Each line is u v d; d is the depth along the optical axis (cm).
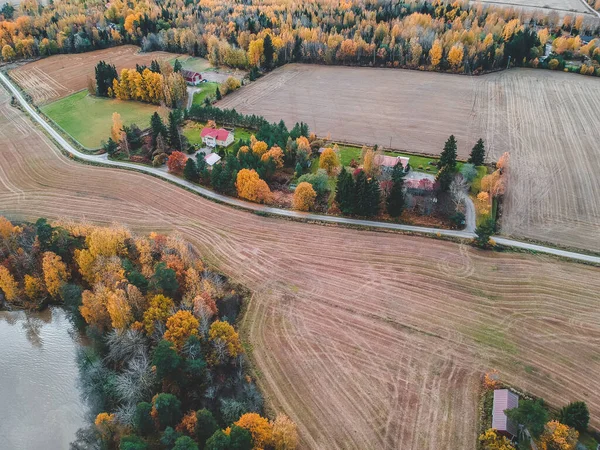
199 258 9119
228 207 10562
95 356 7369
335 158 11175
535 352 7044
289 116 14762
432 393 6531
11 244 8769
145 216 10400
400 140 13162
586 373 6719
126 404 6562
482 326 7500
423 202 9938
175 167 11762
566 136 13212
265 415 6322
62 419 6762
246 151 11306
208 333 7006
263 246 9381
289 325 7675
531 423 5562
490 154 12356
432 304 7938
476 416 6206
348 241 9381
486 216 9850
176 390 6431
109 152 12731
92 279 8125
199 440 5756
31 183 11744
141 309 7344
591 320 7519
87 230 9038
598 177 11306
